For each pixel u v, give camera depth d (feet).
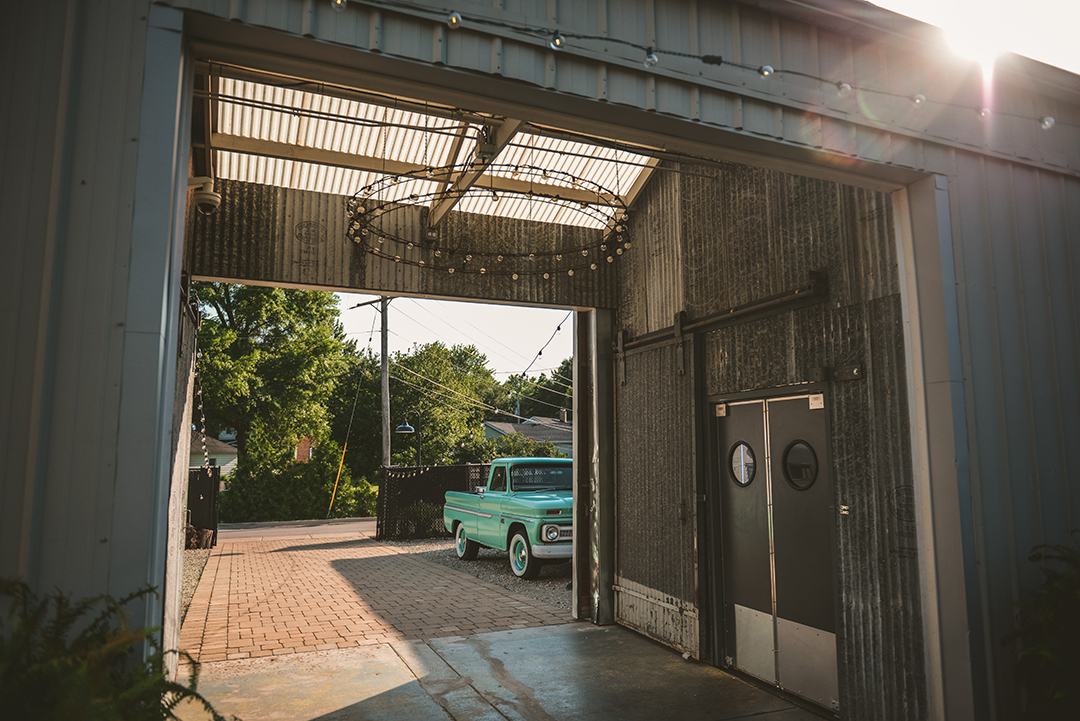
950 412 11.84
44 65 7.74
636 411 21.89
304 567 36.04
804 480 15.25
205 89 14.26
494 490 36.42
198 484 44.83
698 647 18.25
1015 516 12.16
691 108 10.99
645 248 21.88
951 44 12.71
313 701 15.26
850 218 14.12
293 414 87.30
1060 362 13.33
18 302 7.33
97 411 7.41
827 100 11.96
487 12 9.70
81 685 5.68
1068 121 14.56
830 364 14.46
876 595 13.08
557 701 15.30
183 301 14.85
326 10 8.83
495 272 21.94
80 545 7.20
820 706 14.52
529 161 20.27
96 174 7.71
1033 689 11.24
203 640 20.43
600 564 22.72
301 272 19.65
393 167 19.31
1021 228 13.46
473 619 23.25
